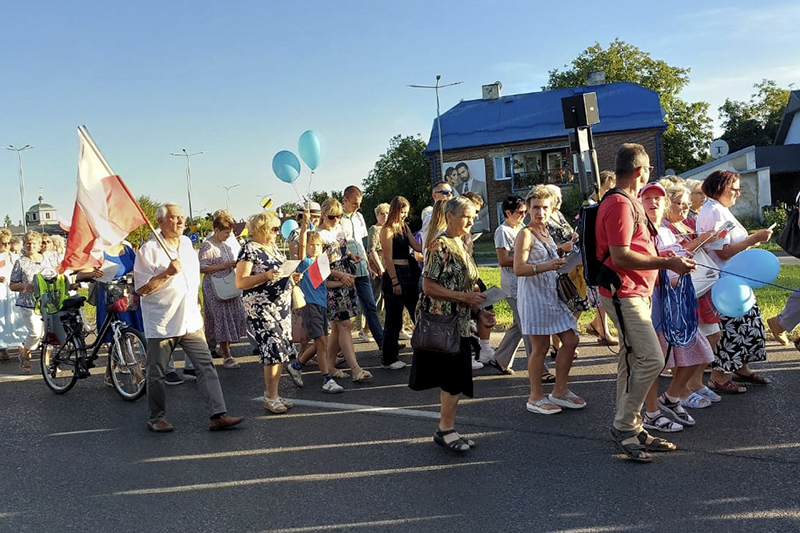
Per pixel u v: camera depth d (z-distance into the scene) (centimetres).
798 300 595
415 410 616
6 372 912
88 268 730
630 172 451
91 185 597
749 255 518
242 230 1212
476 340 528
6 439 595
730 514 375
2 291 997
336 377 754
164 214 579
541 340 577
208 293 839
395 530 380
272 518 405
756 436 493
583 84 5612
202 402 688
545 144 4250
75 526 409
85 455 539
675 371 540
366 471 472
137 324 779
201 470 492
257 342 630
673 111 5591
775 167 4156
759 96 6888
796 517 367
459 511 399
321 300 701
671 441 493
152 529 399
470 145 4369
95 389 771
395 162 6166
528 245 564
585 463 462
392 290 772
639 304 452
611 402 600
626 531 364
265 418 618
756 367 688
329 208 761
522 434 531
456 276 477
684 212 600
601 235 452
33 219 10194
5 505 446
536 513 391
